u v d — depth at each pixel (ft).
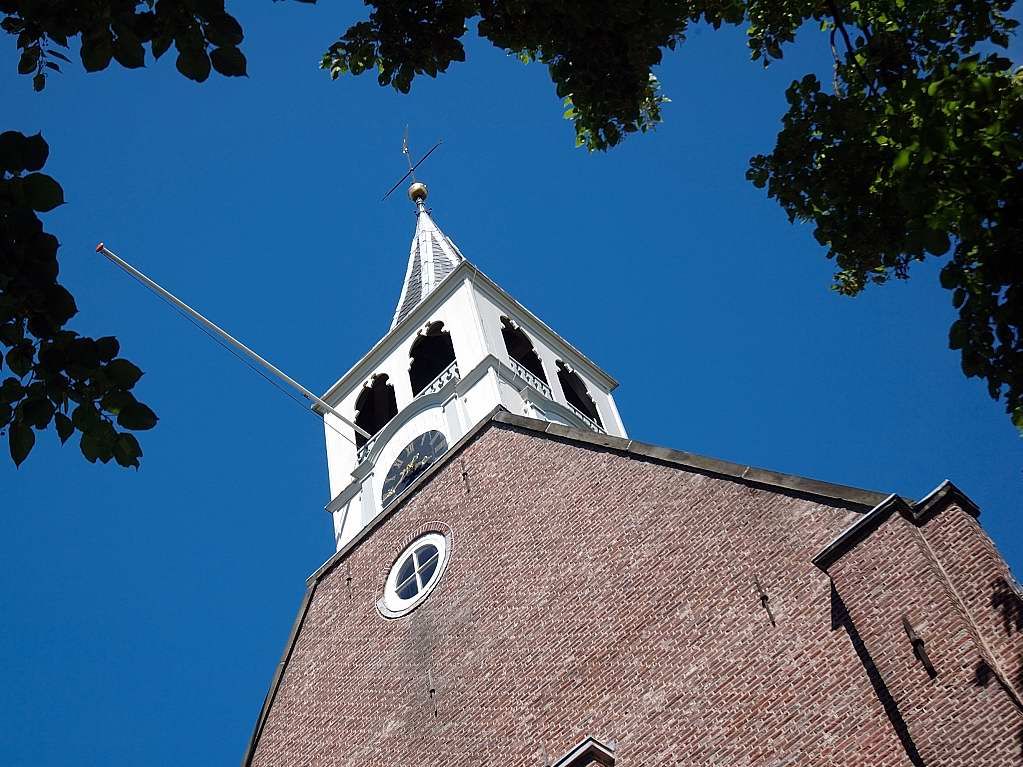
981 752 43.29
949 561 50.57
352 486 101.24
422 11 46.52
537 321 115.03
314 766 72.95
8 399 34.30
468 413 96.43
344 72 47.55
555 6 48.14
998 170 42.98
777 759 50.44
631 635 61.72
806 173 53.83
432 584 78.13
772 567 58.34
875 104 52.01
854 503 57.62
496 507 79.25
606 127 52.75
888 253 53.21
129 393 35.32
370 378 112.16
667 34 49.85
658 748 55.26
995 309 44.14
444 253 139.03
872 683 49.73
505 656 67.51
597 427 107.76
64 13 34.58
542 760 59.82
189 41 34.60
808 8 56.75
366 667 76.74
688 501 66.18
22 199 32.65
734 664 55.57
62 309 34.17
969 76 44.37
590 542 69.56
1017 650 46.09
